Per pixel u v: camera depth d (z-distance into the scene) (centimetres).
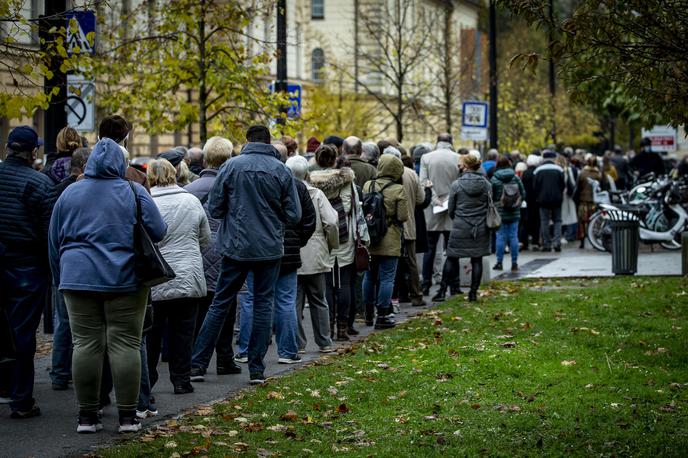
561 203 3772
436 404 1419
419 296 2402
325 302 1859
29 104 1622
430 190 2461
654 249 3822
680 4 1341
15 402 1368
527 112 7088
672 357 1717
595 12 1354
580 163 4675
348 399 1467
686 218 3681
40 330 2222
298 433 1291
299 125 2898
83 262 1243
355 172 2162
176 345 1524
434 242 2581
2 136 4394
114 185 1266
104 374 1423
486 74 6769
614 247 2969
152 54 2970
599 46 1364
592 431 1267
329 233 1822
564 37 1387
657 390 1489
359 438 1270
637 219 2970
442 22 6372
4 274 1359
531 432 1273
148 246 1250
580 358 1728
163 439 1248
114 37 2978
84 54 1912
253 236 1541
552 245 3944
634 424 1300
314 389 1526
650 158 4734
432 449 1204
